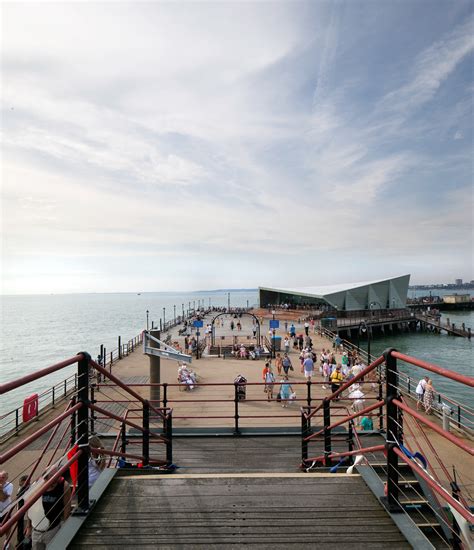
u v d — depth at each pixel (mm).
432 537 3477
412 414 2805
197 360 25766
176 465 6734
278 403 14219
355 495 3418
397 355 3133
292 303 77688
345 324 51719
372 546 2766
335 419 11492
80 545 2787
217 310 82188
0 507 5328
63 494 3531
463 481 8156
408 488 4133
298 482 3648
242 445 7684
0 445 10914
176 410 13320
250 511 3189
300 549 2740
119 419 4270
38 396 13352
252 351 26516
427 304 104188
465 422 15766
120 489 3521
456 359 40156
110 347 58312
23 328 95188
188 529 2961
